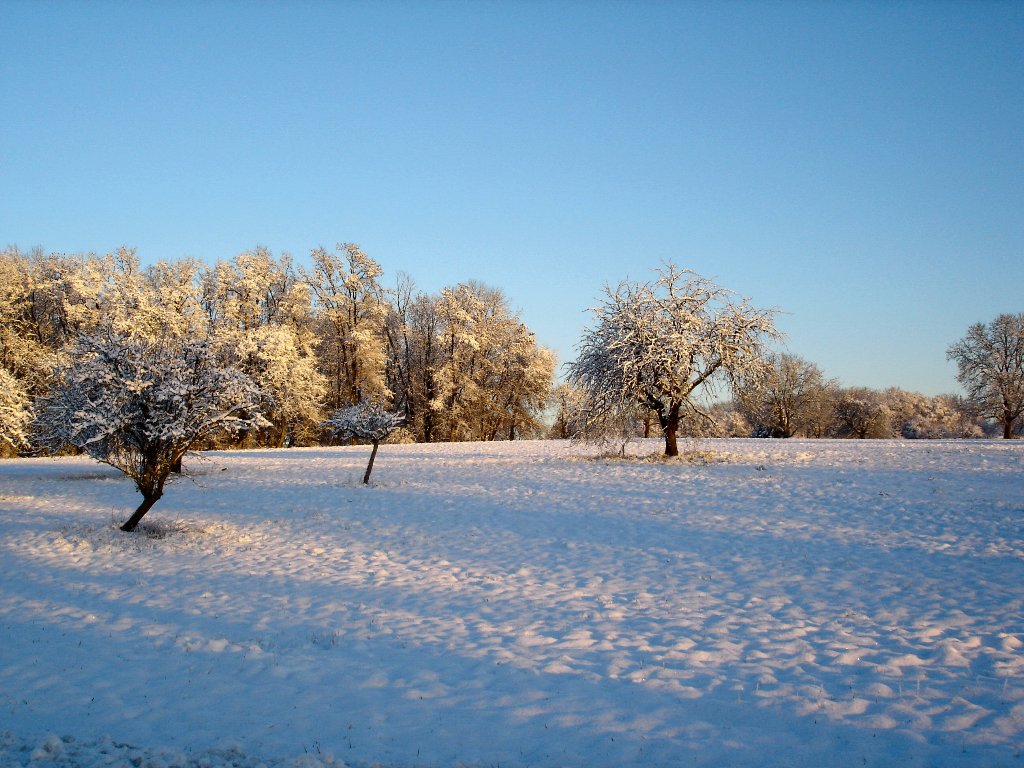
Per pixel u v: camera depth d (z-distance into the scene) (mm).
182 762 6137
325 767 6039
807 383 72938
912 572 12438
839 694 7453
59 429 17875
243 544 16734
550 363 62125
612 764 6086
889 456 32594
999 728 6492
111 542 16375
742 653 8820
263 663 8758
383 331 60719
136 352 17922
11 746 6445
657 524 18188
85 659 8875
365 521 19891
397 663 8766
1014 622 9492
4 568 13766
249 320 49875
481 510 21453
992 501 18750
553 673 8320
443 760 6227
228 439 53750
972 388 61094
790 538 15789
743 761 6078
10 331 46250
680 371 33406
